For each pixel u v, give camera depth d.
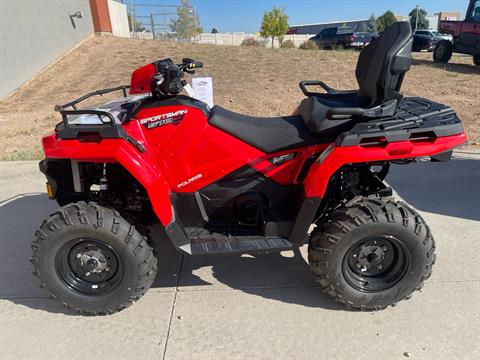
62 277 2.69
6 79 10.65
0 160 6.11
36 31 12.10
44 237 2.55
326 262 2.61
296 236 2.76
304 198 2.64
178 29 20.42
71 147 2.54
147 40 16.30
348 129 2.72
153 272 2.70
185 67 2.81
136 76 2.88
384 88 2.61
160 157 2.78
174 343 2.50
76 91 10.67
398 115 2.69
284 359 2.37
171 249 3.57
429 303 2.81
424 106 2.88
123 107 2.87
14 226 3.97
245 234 2.89
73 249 2.68
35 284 3.10
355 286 2.69
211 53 14.10
